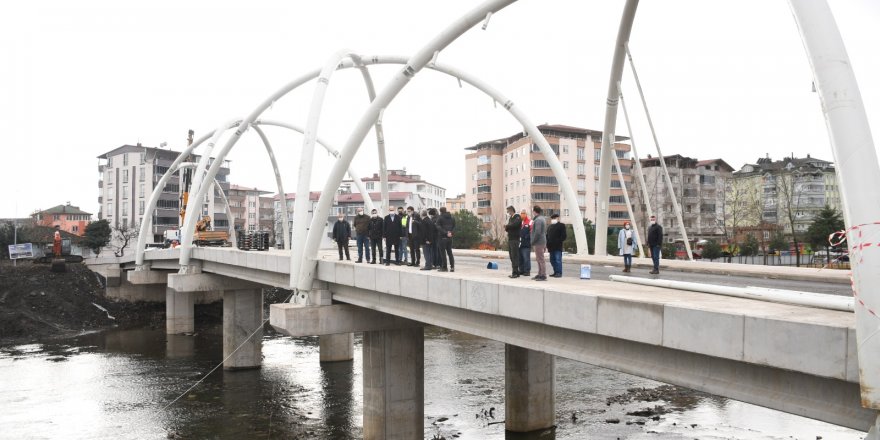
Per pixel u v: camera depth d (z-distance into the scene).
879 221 7.31
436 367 36.03
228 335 38.03
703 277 20.53
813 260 48.97
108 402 30.42
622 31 24.78
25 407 29.64
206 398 30.84
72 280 62.19
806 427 23.58
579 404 27.33
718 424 24.09
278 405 29.27
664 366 11.17
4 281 58.31
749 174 92.06
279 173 49.88
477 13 18.52
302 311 21.64
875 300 7.23
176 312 53.66
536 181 78.44
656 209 77.44
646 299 11.56
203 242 56.62
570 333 13.32
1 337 50.41
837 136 7.71
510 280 16.23
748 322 9.10
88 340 50.00
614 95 27.61
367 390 22.27
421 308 18.50
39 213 108.50
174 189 103.81
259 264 30.66
